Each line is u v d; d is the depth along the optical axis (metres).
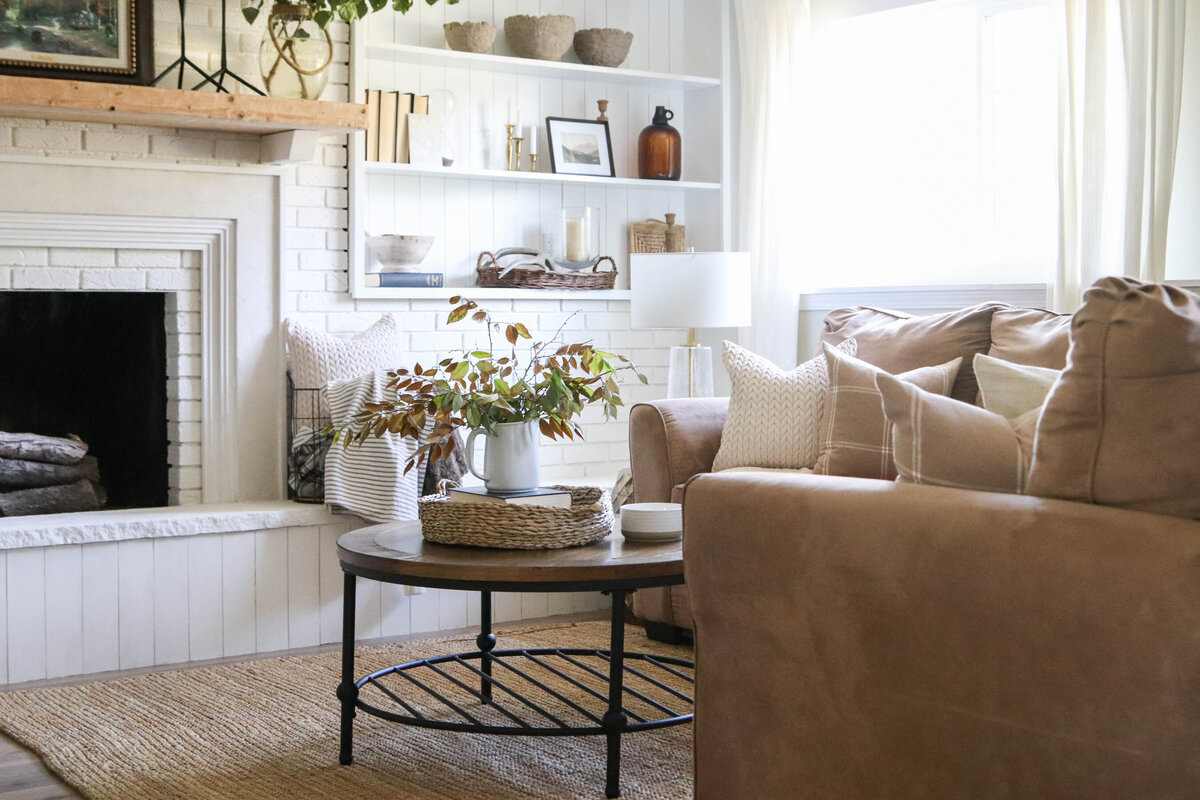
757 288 5.18
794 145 5.10
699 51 5.57
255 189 4.31
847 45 5.24
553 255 5.23
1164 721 1.67
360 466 4.03
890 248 5.13
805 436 3.66
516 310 5.05
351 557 2.73
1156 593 1.67
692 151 5.64
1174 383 1.78
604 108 5.36
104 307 4.41
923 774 1.95
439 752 2.93
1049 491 1.90
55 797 2.69
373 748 2.96
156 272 4.21
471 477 4.55
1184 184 4.09
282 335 4.38
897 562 1.95
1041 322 3.46
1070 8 4.09
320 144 4.50
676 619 3.90
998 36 4.82
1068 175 4.15
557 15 5.10
